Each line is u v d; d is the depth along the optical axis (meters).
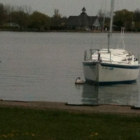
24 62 73.06
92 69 45.44
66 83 48.22
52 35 195.62
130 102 38.44
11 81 49.31
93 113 19.86
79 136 15.86
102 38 128.12
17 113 19.67
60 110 20.39
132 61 46.75
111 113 19.95
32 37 175.25
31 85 46.56
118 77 45.81
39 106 21.41
